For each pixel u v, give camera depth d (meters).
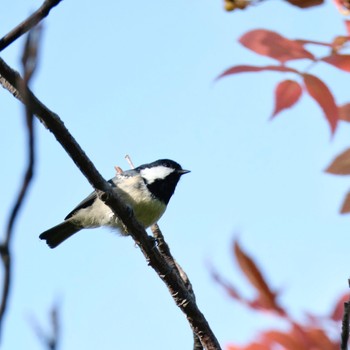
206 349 7.34
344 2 4.36
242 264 3.49
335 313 3.57
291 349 3.41
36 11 3.79
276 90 4.24
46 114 6.40
